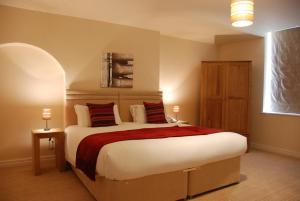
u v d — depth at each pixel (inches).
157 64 197.0
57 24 156.5
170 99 217.6
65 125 160.4
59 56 158.1
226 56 240.1
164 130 132.3
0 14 140.8
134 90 187.0
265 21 166.7
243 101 208.7
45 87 162.2
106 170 89.3
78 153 115.6
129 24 178.5
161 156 97.7
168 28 188.1
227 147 119.0
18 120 154.8
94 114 149.9
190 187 110.3
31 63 157.5
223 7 139.7
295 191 119.6
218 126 212.8
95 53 170.1
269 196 113.6
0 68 148.9
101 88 173.5
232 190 120.2
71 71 162.6
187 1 131.7
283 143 196.5
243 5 86.7
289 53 195.6
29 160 157.8
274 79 206.4
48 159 163.3
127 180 92.0
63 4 139.5
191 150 106.3
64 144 146.1
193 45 227.9
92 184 108.3
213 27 182.7
